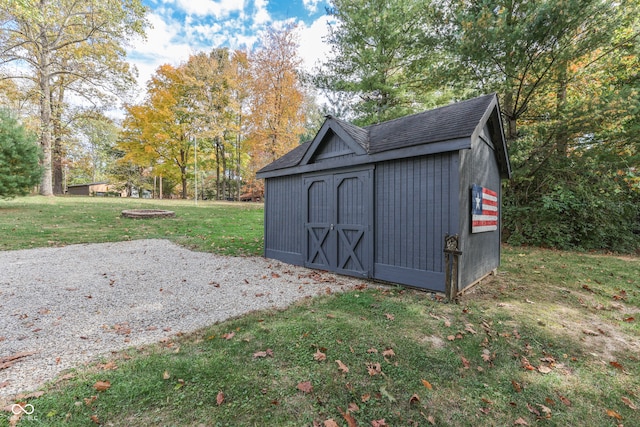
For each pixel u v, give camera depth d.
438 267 4.35
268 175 7.20
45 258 6.32
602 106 7.64
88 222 10.38
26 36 14.50
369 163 5.18
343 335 3.06
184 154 24.58
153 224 10.86
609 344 3.11
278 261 6.97
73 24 15.08
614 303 4.36
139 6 15.57
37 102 16.50
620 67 8.80
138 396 2.05
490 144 5.60
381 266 5.07
